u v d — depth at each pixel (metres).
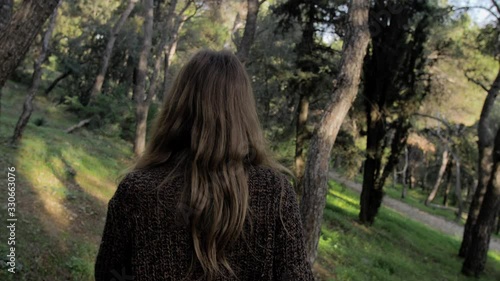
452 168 45.44
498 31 15.07
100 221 7.68
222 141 1.22
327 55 15.08
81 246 6.23
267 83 21.23
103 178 10.25
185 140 1.28
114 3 29.77
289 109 21.62
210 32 31.14
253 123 1.31
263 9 25.33
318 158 6.79
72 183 8.94
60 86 30.48
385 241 15.14
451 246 19.67
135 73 23.67
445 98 20.56
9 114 16.05
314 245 6.79
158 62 21.44
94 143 15.02
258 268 1.20
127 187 1.20
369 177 16.78
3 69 3.47
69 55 28.81
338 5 14.03
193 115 1.27
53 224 6.54
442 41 17.44
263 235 1.20
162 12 30.72
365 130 16.73
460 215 33.94
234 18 30.77
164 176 1.21
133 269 1.18
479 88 21.33
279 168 1.35
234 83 1.30
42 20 3.60
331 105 6.82
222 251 1.16
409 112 16.02
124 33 29.25
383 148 16.62
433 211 35.81
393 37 15.30
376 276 10.17
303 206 6.77
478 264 14.39
